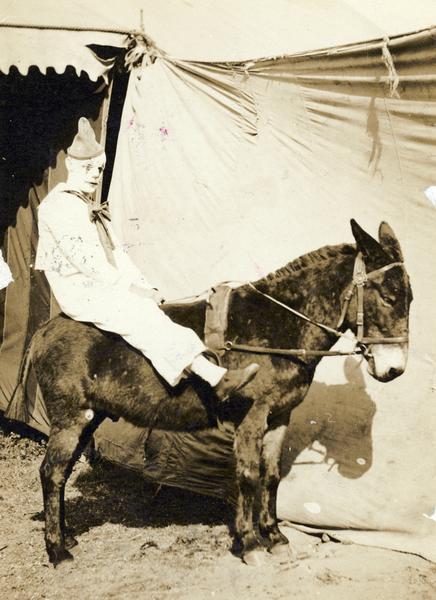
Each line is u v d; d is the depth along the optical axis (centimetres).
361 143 504
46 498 468
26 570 461
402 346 444
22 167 630
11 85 611
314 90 505
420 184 493
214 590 441
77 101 591
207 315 466
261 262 535
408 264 498
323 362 522
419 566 472
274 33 600
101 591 439
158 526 519
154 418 471
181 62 542
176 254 557
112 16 580
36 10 568
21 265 649
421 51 462
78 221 468
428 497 493
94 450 605
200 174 550
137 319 457
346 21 633
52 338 474
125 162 566
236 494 504
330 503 512
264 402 459
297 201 527
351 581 452
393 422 504
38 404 647
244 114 533
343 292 454
